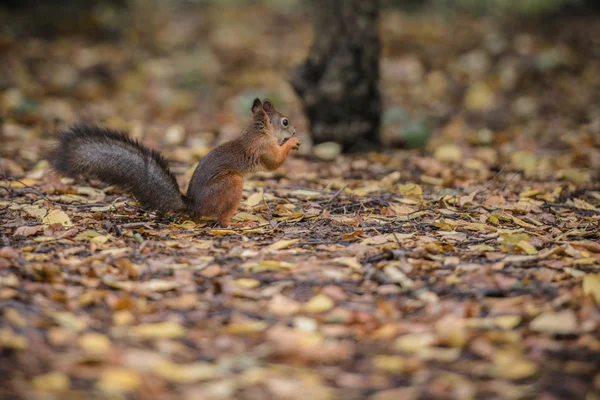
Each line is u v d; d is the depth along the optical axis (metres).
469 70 23.17
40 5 26.69
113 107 20.53
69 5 27.03
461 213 11.16
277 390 6.14
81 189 12.23
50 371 6.24
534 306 7.62
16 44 24.47
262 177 13.88
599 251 9.27
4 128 17.14
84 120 18.88
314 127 16.62
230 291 8.00
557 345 6.83
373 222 10.65
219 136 17.97
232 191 10.45
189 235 10.02
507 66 22.77
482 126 19.14
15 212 10.85
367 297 7.97
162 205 10.45
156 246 9.36
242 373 6.42
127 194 11.45
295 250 9.27
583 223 10.82
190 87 22.69
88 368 6.36
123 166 10.27
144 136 17.66
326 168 14.84
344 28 16.08
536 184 13.59
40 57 23.84
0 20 25.66
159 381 6.24
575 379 6.24
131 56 25.08
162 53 25.81
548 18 28.31
